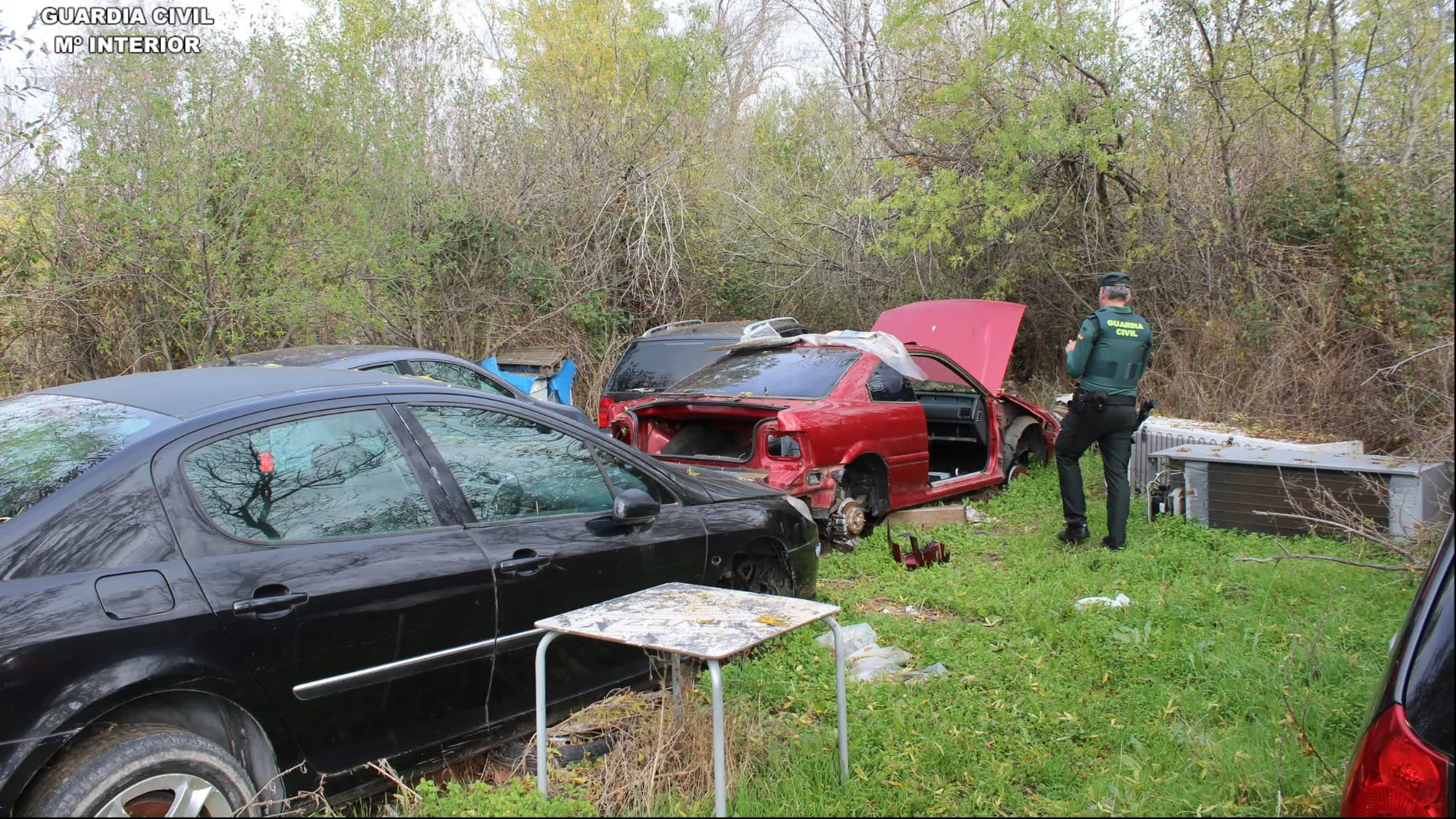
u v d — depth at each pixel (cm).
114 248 980
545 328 1441
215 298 1003
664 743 361
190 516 316
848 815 341
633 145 1547
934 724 404
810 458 666
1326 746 385
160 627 293
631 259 1499
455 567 365
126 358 1084
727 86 2331
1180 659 470
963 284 1511
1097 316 685
